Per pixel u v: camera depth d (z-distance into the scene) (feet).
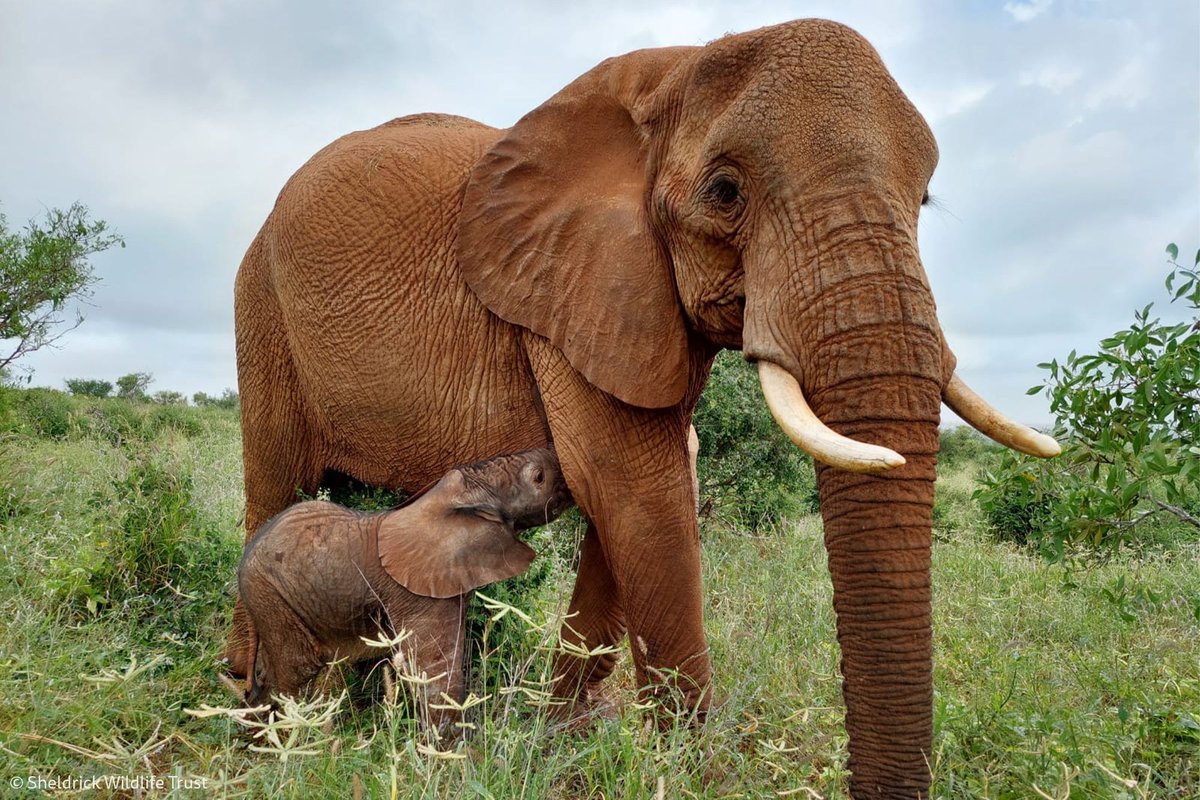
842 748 11.31
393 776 8.00
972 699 14.01
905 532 8.92
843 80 9.95
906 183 9.78
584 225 12.21
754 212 10.11
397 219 13.99
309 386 15.69
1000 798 10.57
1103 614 18.92
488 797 8.34
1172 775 11.19
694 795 9.68
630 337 11.58
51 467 25.52
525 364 13.14
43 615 13.92
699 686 11.98
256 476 17.16
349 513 13.01
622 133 12.52
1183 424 13.16
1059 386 14.21
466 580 12.42
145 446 21.63
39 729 10.50
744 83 10.65
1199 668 15.21
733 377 30.81
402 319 13.80
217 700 13.17
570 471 12.39
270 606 12.45
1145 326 13.46
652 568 12.01
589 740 11.16
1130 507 13.70
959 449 67.92
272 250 15.80
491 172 13.01
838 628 9.34
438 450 14.05
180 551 16.57
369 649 13.03
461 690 12.26
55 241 32.76
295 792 8.86
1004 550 27.99
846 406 9.11
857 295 9.17
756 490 30.91
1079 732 11.94
